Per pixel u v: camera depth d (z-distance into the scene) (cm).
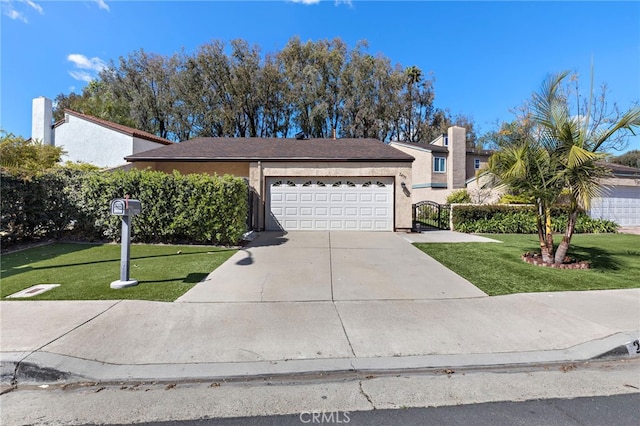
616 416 261
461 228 1355
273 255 823
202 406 272
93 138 1788
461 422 253
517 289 572
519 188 768
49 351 337
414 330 407
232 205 941
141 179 945
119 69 3147
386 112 3356
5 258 752
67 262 714
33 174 918
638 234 1384
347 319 439
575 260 775
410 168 1269
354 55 3319
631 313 461
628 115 664
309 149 1424
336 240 1055
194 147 1470
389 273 669
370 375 321
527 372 330
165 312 448
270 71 3141
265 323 422
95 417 258
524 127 1168
